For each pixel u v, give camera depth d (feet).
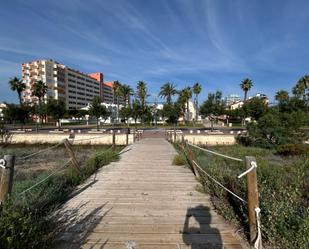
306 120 75.82
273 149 63.93
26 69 321.11
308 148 53.83
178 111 159.94
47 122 221.46
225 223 12.53
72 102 363.97
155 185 20.25
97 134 90.43
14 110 140.15
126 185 20.24
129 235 11.22
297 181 18.30
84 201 16.05
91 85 420.36
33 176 26.23
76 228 11.84
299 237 9.53
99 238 10.91
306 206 13.65
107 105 259.60
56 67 329.93
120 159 34.14
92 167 26.12
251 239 10.13
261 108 125.70
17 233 8.77
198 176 22.38
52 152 53.36
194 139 87.76
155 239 10.85
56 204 14.89
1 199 10.16
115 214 13.78
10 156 10.43
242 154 46.91
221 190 16.79
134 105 159.74
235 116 211.41
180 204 15.56
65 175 21.27
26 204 12.19
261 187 15.51
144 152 42.39
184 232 11.55
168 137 82.17
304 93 182.50
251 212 10.14
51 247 10.04
